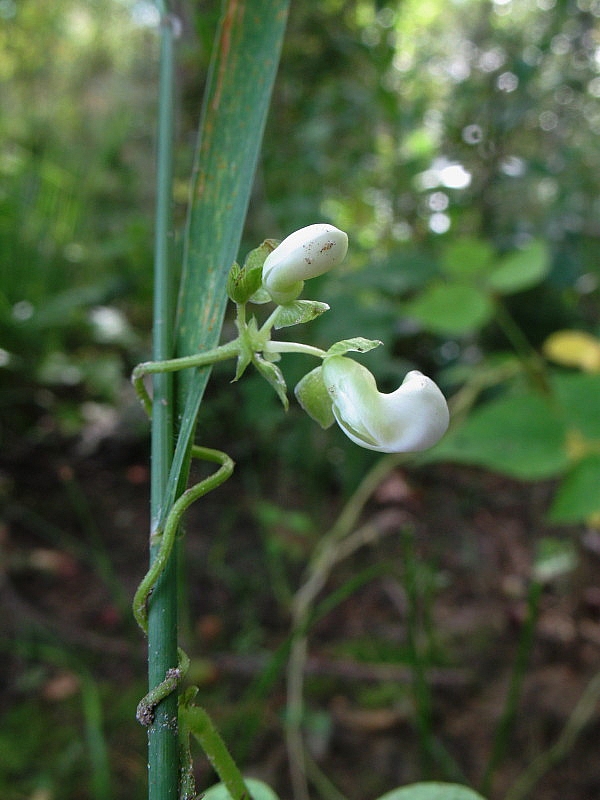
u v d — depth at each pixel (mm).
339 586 296
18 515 323
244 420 371
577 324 417
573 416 226
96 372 417
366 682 247
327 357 90
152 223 555
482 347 417
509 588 293
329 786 212
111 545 315
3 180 473
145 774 212
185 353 96
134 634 263
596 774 215
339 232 83
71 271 500
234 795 89
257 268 86
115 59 810
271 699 241
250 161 100
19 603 273
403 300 428
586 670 249
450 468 394
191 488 84
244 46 103
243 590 291
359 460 353
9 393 381
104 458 376
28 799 203
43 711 233
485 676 250
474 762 220
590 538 284
